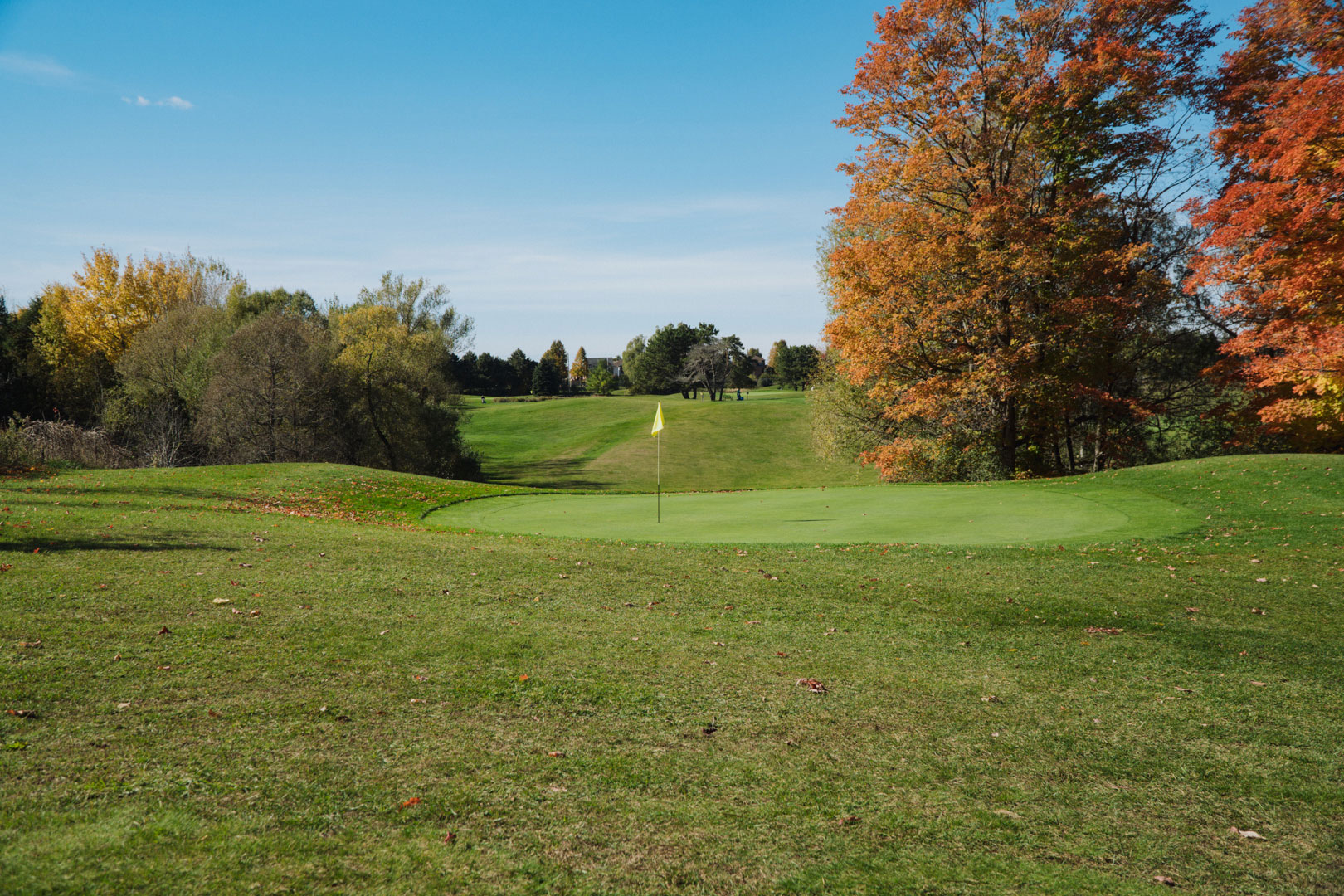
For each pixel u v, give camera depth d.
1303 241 17.41
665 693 5.16
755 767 4.11
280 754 3.81
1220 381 22.95
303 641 5.63
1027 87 22.91
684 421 61.00
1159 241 25.80
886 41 24.25
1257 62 20.83
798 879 3.06
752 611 7.64
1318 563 10.30
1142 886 3.16
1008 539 11.62
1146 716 5.21
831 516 13.88
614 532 12.61
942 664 6.26
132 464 28.02
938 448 26.86
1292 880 3.26
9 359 38.62
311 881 2.77
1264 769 4.41
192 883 2.69
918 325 23.61
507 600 7.47
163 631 5.55
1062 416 25.92
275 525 11.62
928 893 3.03
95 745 3.71
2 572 6.84
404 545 10.20
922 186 24.33
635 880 2.97
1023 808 3.82
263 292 49.09
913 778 4.09
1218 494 14.47
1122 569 9.90
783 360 109.19
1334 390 18.41
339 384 38.22
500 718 4.54
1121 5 22.41
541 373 102.75
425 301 47.34
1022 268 22.03
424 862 2.97
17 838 2.84
